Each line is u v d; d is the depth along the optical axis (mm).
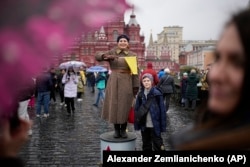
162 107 5445
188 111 14414
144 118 5457
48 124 10797
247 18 646
